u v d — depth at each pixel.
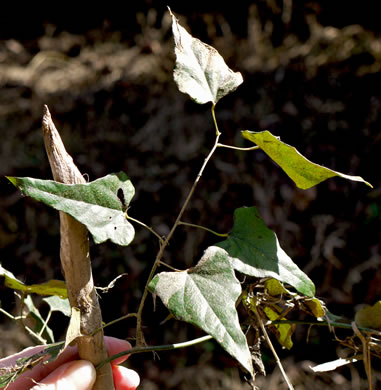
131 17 2.10
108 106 1.64
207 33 1.88
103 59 1.86
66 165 0.40
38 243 1.61
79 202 0.39
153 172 1.49
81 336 0.42
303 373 1.23
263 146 0.42
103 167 1.59
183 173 1.46
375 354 0.48
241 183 1.39
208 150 1.45
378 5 1.53
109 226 0.39
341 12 1.63
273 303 0.48
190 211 1.42
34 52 2.20
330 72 1.38
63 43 2.19
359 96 1.34
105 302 1.43
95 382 0.44
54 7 2.30
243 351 0.37
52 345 0.46
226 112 1.46
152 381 1.35
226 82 0.43
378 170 1.30
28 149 1.72
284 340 0.51
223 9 1.86
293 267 0.42
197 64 0.43
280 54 1.50
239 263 0.41
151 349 0.42
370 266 1.26
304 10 1.68
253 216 0.43
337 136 1.34
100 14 2.18
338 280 1.29
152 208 1.46
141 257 1.44
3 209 1.63
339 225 1.30
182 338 1.36
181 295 0.38
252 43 1.60
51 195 0.38
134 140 1.55
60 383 0.43
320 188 1.32
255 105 1.44
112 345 0.51
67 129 1.68
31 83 1.81
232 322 0.37
